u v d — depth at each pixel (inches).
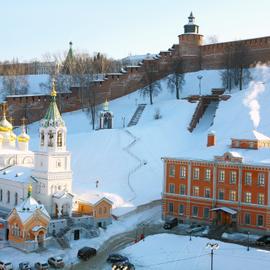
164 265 2940.5
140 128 5570.9
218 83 6865.2
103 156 5073.8
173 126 5708.7
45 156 3747.5
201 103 6008.9
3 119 4618.6
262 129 5211.6
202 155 3976.4
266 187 3577.8
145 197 4333.2
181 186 3971.5
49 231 3432.6
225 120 5610.2
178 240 3299.7
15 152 4389.8
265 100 5757.9
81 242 3427.7
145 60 7086.6
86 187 4392.2
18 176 3919.8
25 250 3216.0
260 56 6860.2
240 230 3676.2
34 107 6491.1
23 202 3376.0
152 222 3961.6
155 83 6958.7
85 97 6688.0
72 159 5088.6
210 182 3833.7
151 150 5211.6
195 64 7372.1
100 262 3038.9
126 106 6668.3
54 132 3750.0
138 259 3061.0
